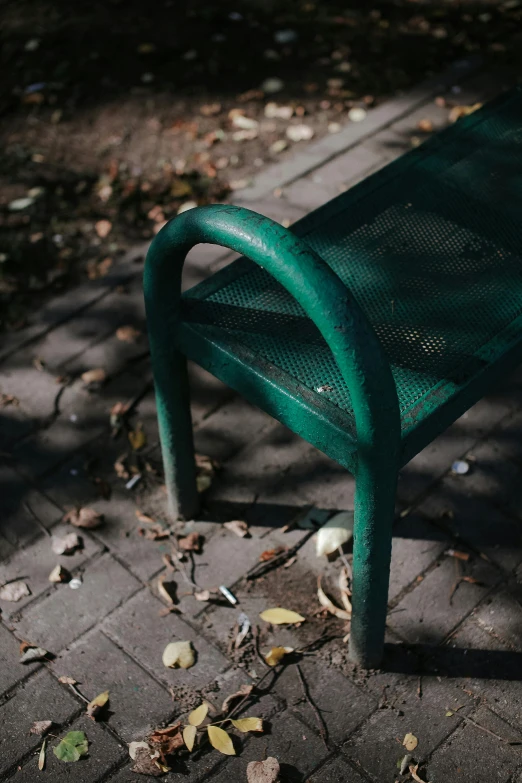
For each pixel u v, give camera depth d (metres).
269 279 2.33
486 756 2.25
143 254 3.63
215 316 2.23
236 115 4.38
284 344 2.16
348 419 1.98
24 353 3.29
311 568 2.66
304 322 2.22
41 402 3.13
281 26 4.97
